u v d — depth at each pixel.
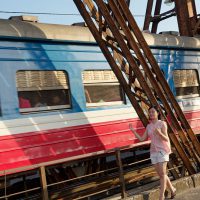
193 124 9.87
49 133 7.01
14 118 6.61
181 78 9.83
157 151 6.29
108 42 7.01
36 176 8.56
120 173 6.72
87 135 7.58
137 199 6.38
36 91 7.04
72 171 8.20
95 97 7.97
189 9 11.57
